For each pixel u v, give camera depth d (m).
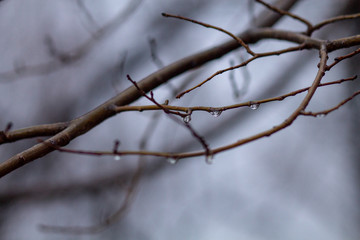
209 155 2.14
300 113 1.82
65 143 2.15
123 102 2.34
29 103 6.70
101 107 2.26
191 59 2.60
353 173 6.31
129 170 6.14
